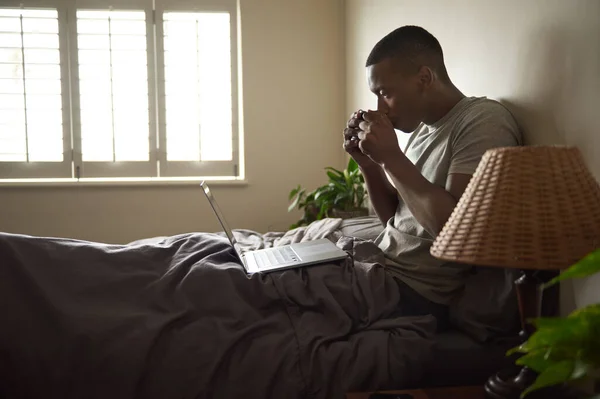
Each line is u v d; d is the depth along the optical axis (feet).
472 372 4.69
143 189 11.80
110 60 11.70
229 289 4.67
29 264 4.55
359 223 6.91
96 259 4.77
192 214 11.97
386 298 4.86
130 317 4.42
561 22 4.45
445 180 5.00
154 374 4.35
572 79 4.33
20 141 11.68
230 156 12.18
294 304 4.77
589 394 3.48
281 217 12.17
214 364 4.35
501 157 3.06
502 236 2.91
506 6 5.30
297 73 12.07
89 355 4.28
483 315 4.74
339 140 12.25
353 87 11.32
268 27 11.94
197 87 11.96
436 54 5.20
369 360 4.41
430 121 5.32
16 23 11.54
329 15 12.07
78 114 11.74
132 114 11.86
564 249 2.81
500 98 5.45
